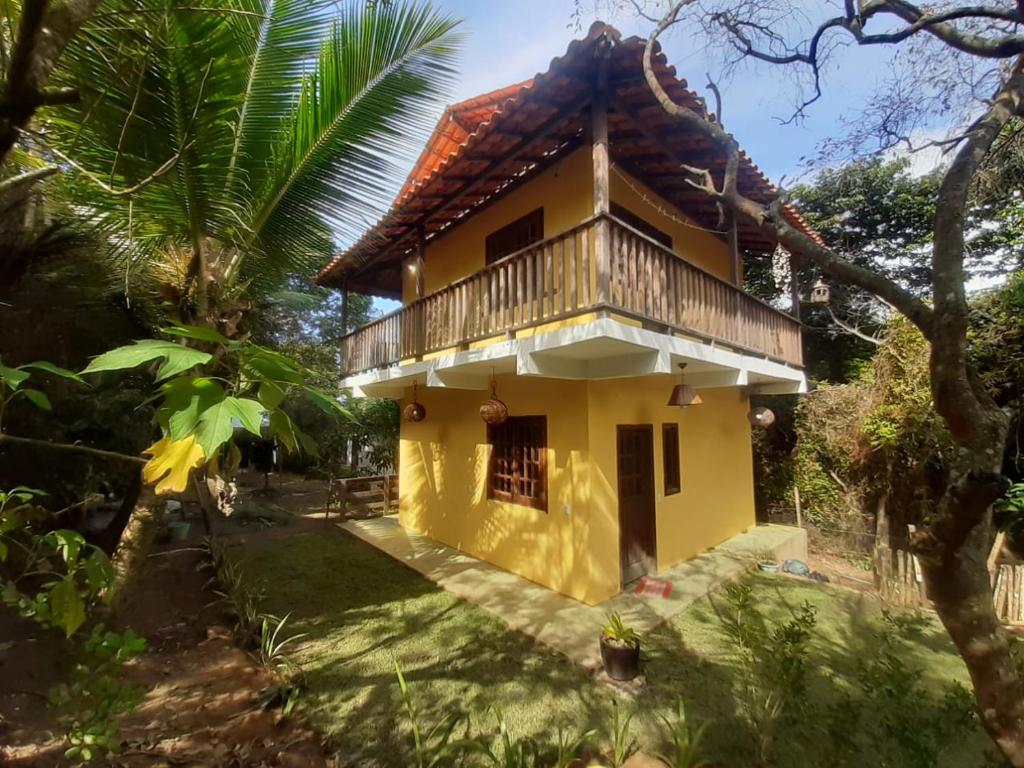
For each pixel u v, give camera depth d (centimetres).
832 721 287
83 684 200
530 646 438
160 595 531
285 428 149
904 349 738
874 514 828
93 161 288
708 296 584
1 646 367
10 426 424
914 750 222
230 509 321
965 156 190
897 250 1205
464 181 614
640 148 586
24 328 427
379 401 1225
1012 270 851
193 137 260
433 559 691
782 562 743
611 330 403
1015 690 181
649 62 313
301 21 319
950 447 686
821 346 1276
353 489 1045
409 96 362
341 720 335
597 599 525
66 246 406
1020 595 538
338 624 485
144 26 248
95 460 500
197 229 336
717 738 317
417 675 391
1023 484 669
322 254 414
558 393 573
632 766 294
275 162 351
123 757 287
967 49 240
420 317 675
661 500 652
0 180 229
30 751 280
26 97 144
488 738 318
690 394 583
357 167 370
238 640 449
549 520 577
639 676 390
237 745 308
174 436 113
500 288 523
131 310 481
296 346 1340
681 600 538
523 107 472
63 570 419
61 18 157
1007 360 712
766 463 1002
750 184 621
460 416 755
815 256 230
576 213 585
